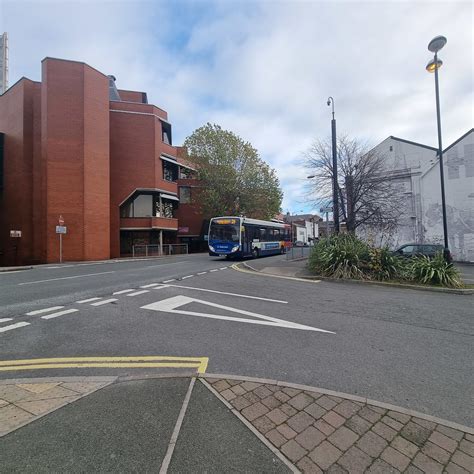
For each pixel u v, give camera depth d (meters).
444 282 9.95
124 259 24.27
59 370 3.66
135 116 29.30
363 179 16.17
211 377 3.44
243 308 6.78
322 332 5.15
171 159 33.03
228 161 35.16
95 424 2.57
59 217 22.08
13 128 24.89
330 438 2.43
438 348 4.49
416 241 21.58
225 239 20.89
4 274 13.30
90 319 5.82
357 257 11.32
